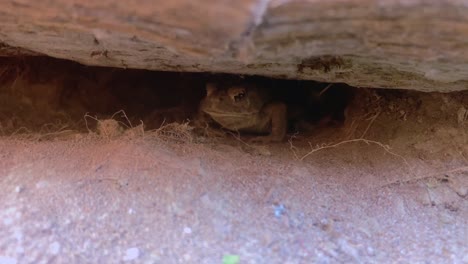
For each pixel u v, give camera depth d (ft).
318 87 1.30
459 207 1.03
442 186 1.06
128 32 0.79
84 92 1.30
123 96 1.34
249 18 0.73
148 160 0.98
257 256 0.86
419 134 1.13
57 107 1.27
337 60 0.91
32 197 0.90
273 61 0.90
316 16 0.75
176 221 0.89
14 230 0.84
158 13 0.75
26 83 1.25
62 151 1.02
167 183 0.95
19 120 1.23
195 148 1.07
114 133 1.08
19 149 1.02
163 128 1.14
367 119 1.19
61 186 0.92
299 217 0.95
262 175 1.02
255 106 1.24
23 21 0.82
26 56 1.19
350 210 0.99
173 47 0.81
